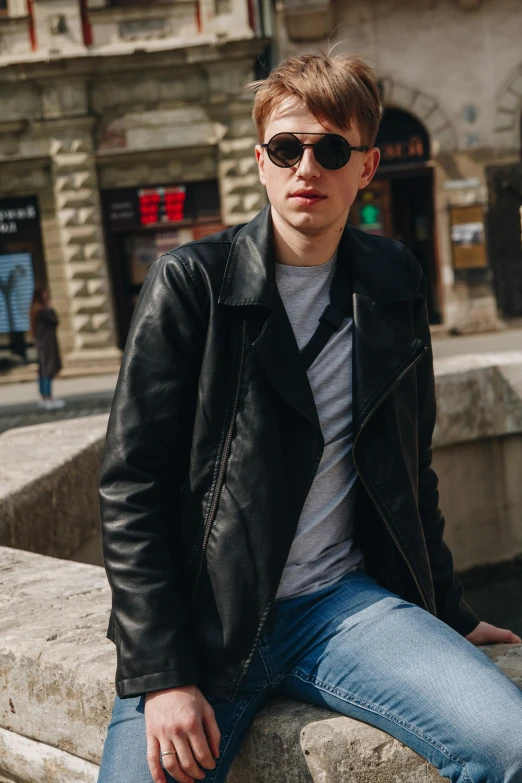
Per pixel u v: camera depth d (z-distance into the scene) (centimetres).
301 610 168
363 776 153
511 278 1577
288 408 166
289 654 167
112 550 158
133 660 152
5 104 1532
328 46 181
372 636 159
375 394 172
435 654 153
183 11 1505
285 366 165
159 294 165
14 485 304
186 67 1509
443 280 1591
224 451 162
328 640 163
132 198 1552
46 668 182
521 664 188
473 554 466
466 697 145
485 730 141
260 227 173
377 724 155
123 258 1577
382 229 1603
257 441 162
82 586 222
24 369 1588
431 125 1559
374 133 181
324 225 170
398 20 1534
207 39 1493
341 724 157
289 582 168
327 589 170
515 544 477
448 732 145
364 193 1598
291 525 164
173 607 155
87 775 181
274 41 1508
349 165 172
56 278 1567
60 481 334
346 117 170
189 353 165
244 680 161
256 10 1491
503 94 1548
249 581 159
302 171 168
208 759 148
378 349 174
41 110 1527
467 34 1539
